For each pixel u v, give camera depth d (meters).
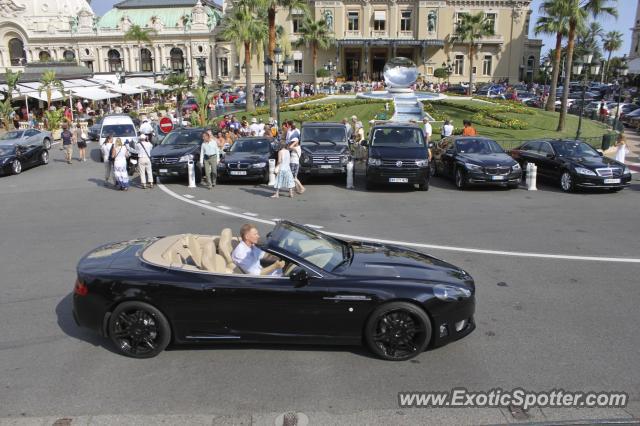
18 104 49.62
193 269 5.83
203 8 83.31
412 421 4.62
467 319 5.91
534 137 28.69
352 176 17.12
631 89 63.19
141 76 63.47
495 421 4.63
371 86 58.75
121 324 5.80
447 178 19.00
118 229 11.84
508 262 9.19
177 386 5.21
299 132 19.27
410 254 6.62
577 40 77.25
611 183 15.59
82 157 24.45
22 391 5.14
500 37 70.81
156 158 17.77
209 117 37.50
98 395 5.06
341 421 4.61
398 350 5.74
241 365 5.63
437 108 38.00
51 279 8.48
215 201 15.05
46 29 88.81
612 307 7.16
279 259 6.01
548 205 14.24
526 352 5.88
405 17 71.31
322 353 5.89
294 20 71.38
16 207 14.50
